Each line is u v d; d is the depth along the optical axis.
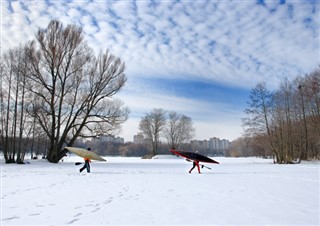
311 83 46.25
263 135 48.91
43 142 46.44
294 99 49.72
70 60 37.25
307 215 7.08
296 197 9.81
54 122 36.53
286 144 47.34
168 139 98.00
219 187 12.57
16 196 9.91
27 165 29.61
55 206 8.18
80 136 38.44
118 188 12.16
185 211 7.55
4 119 34.06
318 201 9.00
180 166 32.62
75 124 37.75
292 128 50.56
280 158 45.88
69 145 37.56
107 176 18.02
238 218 6.80
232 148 127.50
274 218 6.78
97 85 38.22
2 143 34.53
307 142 49.91
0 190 11.40
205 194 10.52
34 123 35.97
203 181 15.19
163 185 13.30
